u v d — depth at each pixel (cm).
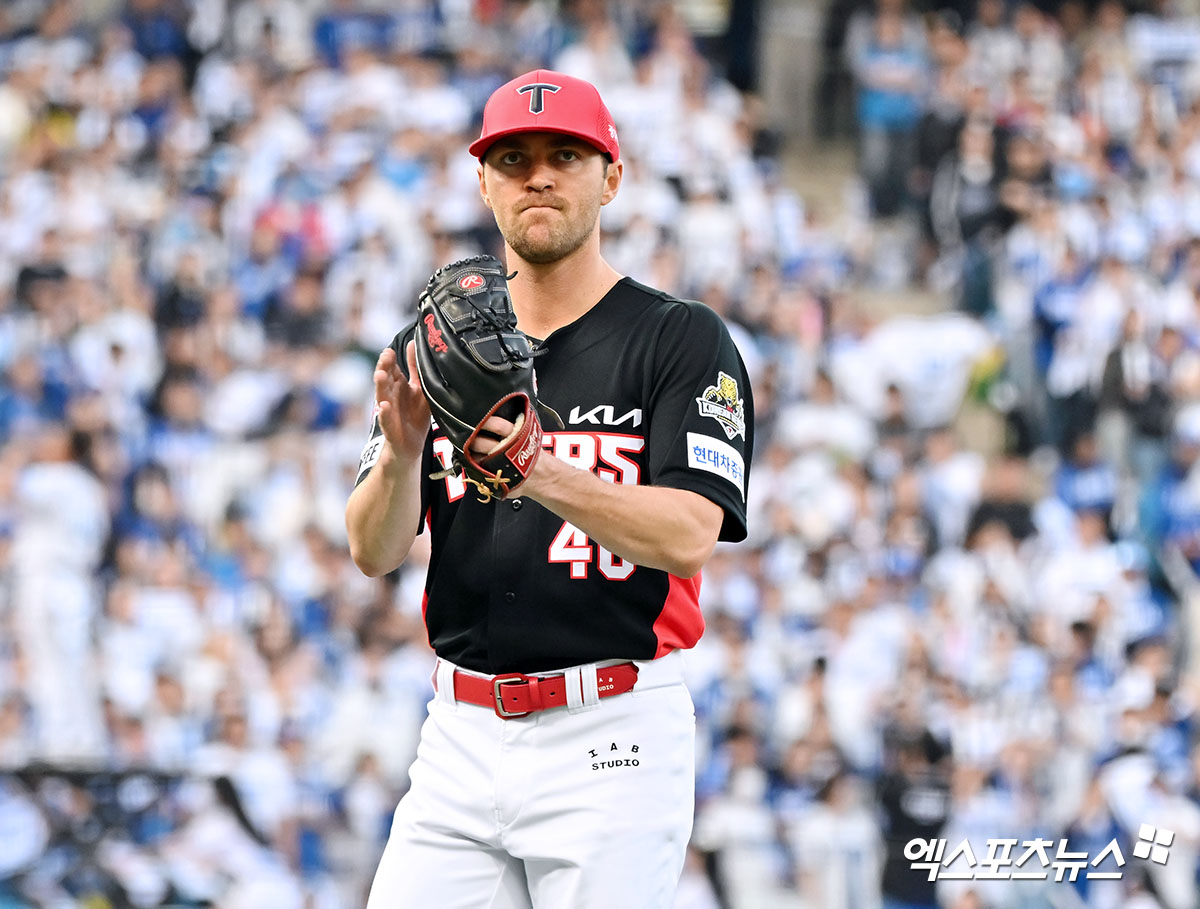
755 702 2947
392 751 2831
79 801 2400
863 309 4494
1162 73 5200
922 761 2683
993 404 4141
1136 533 3838
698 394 909
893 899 2362
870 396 4069
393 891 952
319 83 4578
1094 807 2577
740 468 909
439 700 962
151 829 2411
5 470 3275
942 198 4772
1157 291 4338
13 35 4931
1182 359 4075
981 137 4697
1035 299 4244
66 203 4156
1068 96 5125
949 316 4525
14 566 3123
